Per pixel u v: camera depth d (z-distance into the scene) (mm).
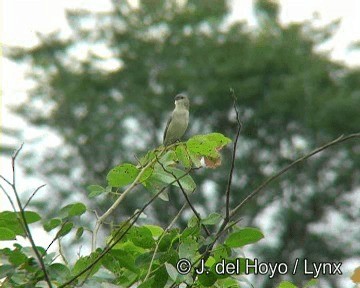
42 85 38188
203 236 6074
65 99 37469
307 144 36125
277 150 35500
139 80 38719
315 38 39531
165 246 6031
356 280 6109
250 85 36562
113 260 5992
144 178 6277
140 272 6016
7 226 5770
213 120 37031
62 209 5898
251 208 32344
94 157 35844
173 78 37500
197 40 39594
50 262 5672
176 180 6051
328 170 35125
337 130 35656
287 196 33875
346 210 34219
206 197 31766
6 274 5613
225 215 5895
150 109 37031
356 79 37625
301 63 37562
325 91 36469
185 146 6293
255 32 39656
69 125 37156
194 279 5910
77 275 5562
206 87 36781
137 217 5812
